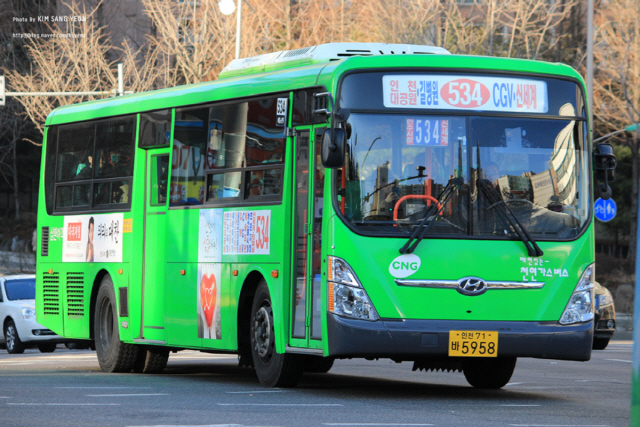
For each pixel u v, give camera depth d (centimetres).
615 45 6294
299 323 2011
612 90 6681
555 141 1977
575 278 1947
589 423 1592
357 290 1875
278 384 2122
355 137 1909
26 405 1727
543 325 1919
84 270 2838
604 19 6425
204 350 2406
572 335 1930
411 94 1936
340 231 1888
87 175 2853
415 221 1902
